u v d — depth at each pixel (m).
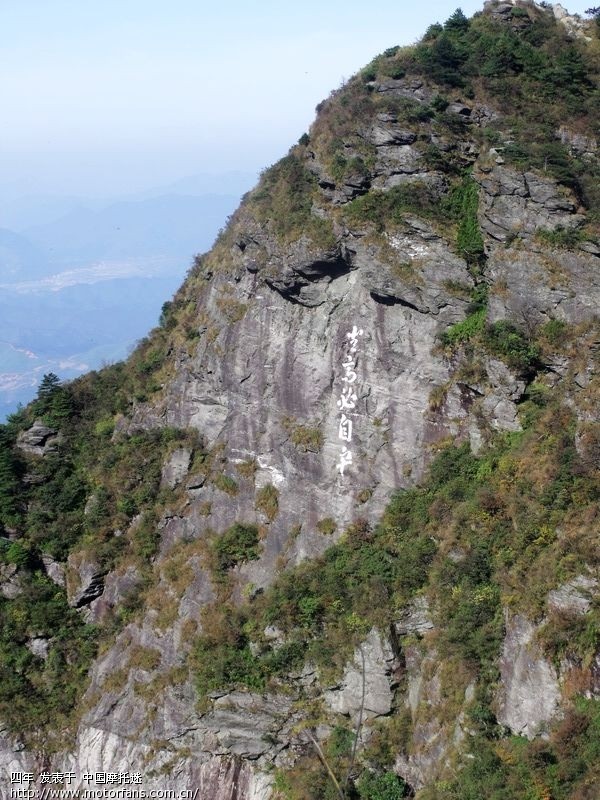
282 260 56.38
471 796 39.19
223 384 59.81
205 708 51.81
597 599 38.78
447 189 54.88
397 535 50.84
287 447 56.31
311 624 51.28
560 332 48.84
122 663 57.59
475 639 43.34
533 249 50.50
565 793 36.59
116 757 54.47
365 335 53.97
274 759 50.03
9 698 60.19
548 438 45.97
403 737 46.31
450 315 51.69
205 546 57.94
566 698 38.59
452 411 50.97
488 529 45.72
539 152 52.38
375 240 53.69
